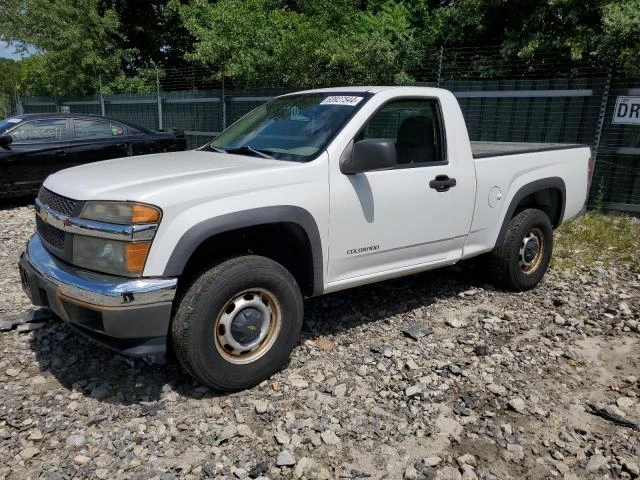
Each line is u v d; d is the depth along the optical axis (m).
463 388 3.41
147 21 22.94
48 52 18.86
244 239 3.53
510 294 5.09
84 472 2.60
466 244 4.56
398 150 4.02
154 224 2.89
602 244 6.67
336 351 3.87
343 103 3.91
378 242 3.85
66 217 3.10
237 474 2.60
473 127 9.66
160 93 14.43
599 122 8.39
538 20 10.85
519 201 4.91
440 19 12.80
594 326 4.38
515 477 2.66
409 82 10.74
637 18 7.97
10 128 8.59
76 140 9.10
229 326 3.19
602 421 3.13
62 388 3.31
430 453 2.81
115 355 3.70
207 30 13.77
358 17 14.18
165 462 2.68
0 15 20.22
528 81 8.98
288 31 12.56
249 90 12.40
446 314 4.59
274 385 3.38
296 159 3.58
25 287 3.55
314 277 3.56
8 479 2.54
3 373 3.47
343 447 2.84
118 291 2.85
